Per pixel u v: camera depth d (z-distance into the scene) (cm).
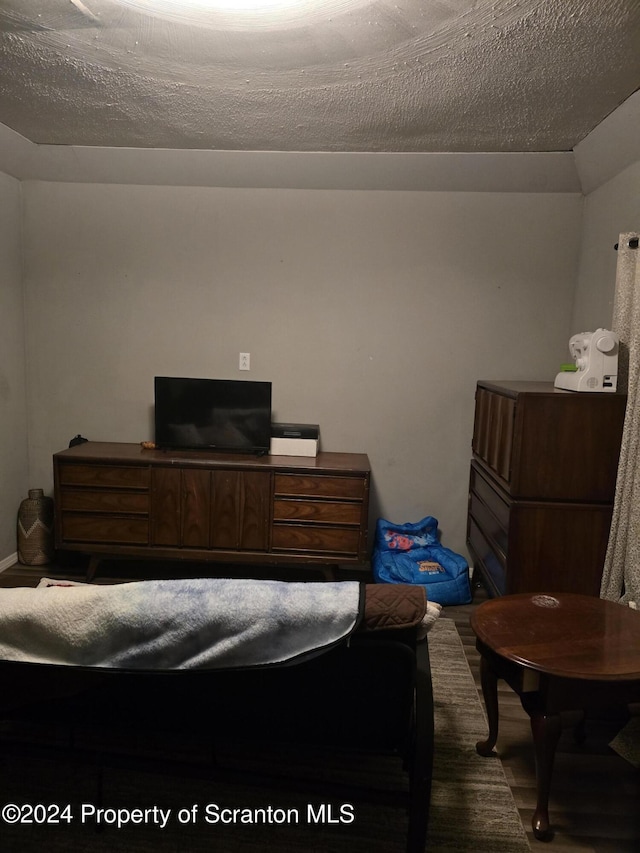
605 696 145
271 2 167
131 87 231
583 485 238
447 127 265
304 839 154
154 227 335
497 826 159
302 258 332
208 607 122
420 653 131
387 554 322
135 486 303
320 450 345
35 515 335
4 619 125
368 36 188
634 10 172
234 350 342
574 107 240
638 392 216
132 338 344
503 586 248
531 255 324
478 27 182
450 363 335
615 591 229
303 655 121
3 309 324
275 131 275
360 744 140
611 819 162
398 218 326
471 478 333
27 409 352
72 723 145
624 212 269
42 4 172
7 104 252
